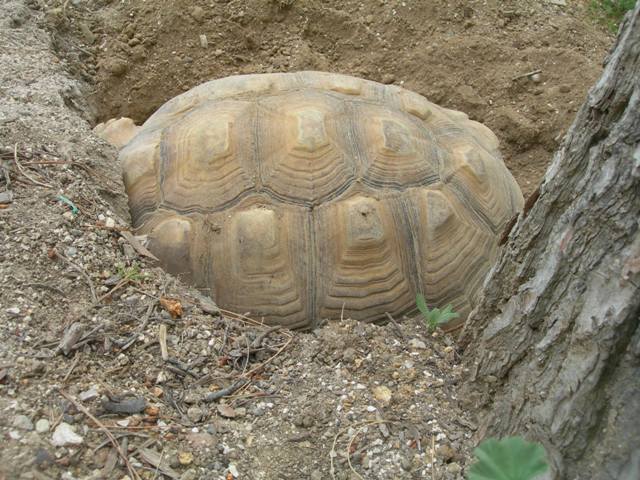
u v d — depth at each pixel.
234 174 0.96
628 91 0.60
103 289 0.82
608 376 0.60
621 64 0.60
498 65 1.61
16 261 0.81
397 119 1.05
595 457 0.60
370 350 0.85
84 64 1.51
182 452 0.68
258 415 0.75
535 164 1.50
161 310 0.83
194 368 0.78
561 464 0.62
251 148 0.97
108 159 1.02
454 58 1.60
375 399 0.78
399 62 1.61
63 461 0.63
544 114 1.53
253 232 0.93
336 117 1.01
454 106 1.56
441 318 0.89
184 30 1.57
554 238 0.67
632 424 0.59
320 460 0.71
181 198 0.97
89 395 0.69
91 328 0.77
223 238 0.94
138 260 0.89
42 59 1.32
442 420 0.76
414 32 1.65
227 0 1.61
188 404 0.74
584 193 0.63
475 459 0.71
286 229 0.94
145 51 1.55
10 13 1.42
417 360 0.84
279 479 0.68
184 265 0.94
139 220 0.98
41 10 1.51
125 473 0.65
